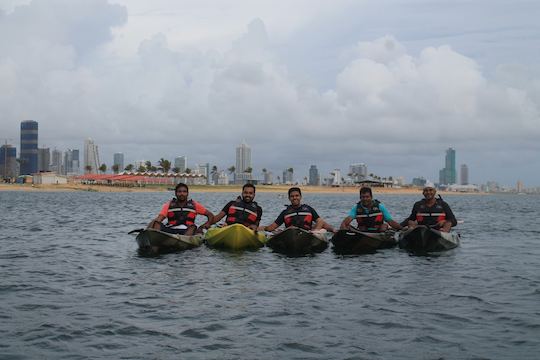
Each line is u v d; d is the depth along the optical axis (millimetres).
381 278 11172
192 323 7473
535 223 29469
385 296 9344
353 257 14352
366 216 16625
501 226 26812
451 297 9266
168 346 6496
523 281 10844
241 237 15547
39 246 16094
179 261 13336
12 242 17109
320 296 9336
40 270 11719
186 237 15570
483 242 18500
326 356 6172
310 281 10781
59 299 8914
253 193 16656
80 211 37969
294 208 16438
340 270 12211
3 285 9953
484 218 35219
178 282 10555
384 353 6266
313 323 7523
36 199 70125
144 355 6184
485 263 13359
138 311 8141
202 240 16828
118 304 8594
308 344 6594
